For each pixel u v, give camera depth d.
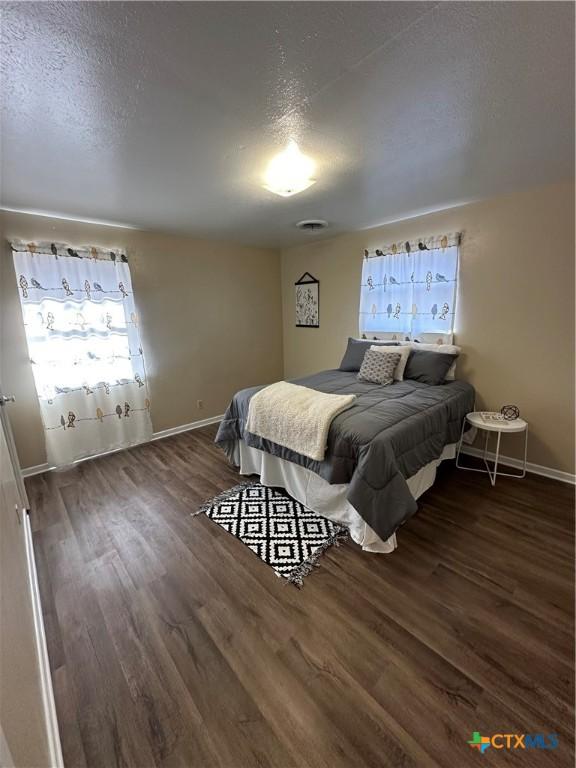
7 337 2.81
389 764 1.06
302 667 1.36
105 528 2.26
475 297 3.00
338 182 2.36
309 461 2.25
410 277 3.38
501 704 1.21
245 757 1.09
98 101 1.39
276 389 2.69
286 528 2.20
